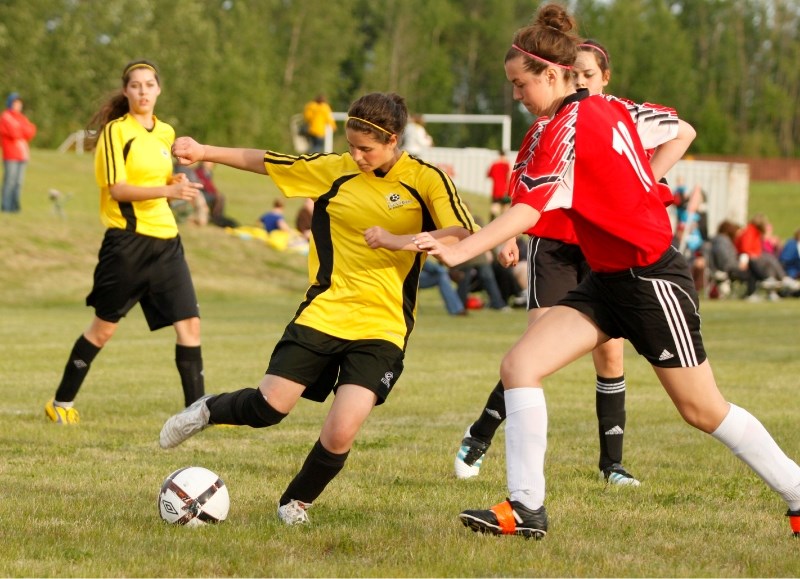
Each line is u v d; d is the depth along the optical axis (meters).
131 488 11.22
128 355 24.67
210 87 130.12
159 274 15.34
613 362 12.09
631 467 12.95
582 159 8.55
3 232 43.41
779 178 158.12
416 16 171.88
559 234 12.09
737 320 36.56
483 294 45.91
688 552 9.03
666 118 10.15
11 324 31.36
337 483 11.69
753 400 18.80
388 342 9.75
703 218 50.12
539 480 9.05
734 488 11.68
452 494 11.23
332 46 158.38
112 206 15.14
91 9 120.12
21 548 8.76
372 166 9.66
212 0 148.12
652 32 183.88
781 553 9.00
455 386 20.34
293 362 9.70
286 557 8.63
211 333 30.28
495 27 181.12
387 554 8.74
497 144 180.62
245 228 52.09
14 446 13.63
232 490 11.16
